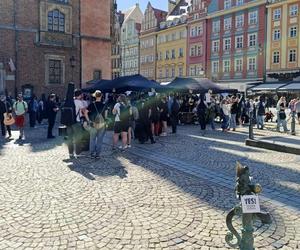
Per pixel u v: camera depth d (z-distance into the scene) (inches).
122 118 447.5
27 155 407.8
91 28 1309.1
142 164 360.2
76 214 211.8
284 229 190.4
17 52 1147.9
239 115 845.8
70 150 394.6
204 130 720.3
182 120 860.0
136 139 557.9
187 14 2381.9
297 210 222.7
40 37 1181.1
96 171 325.7
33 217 206.8
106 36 1346.0
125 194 252.7
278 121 718.5
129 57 2945.4
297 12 1727.4
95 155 399.2
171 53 2502.5
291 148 432.1
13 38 1138.0
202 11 2218.3
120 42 3029.0
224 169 339.9
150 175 311.6
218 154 426.3
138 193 255.4
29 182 284.4
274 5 1812.3
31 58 1176.2
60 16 1232.8
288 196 252.4
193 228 190.5
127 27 2950.3
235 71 2032.5
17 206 226.1
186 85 842.8
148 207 224.8
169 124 793.6
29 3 1162.6
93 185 276.2
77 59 1280.8
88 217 206.8
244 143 523.2
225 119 701.9
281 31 1798.7
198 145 501.4
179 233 184.1
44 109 828.6
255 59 1921.8
